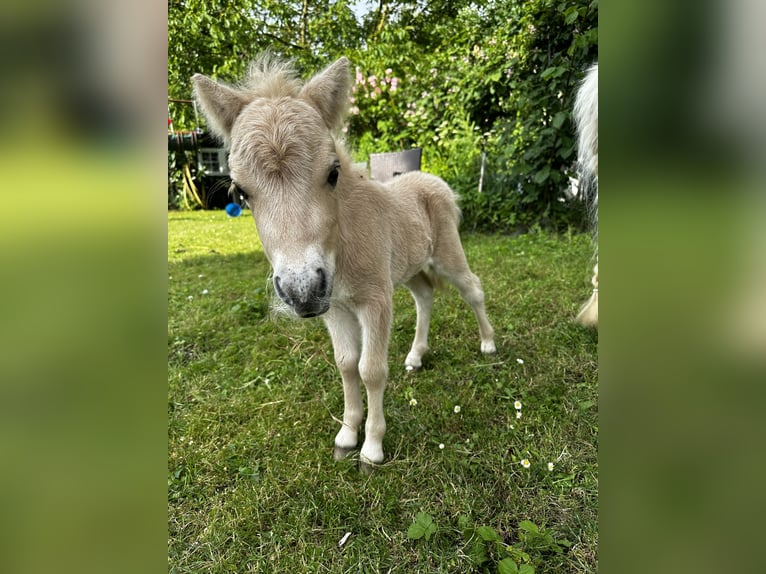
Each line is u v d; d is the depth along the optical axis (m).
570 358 2.83
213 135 1.82
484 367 2.81
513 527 1.73
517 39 5.54
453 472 1.98
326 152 1.55
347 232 1.92
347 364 2.14
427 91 7.39
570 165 5.67
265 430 2.32
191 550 1.70
